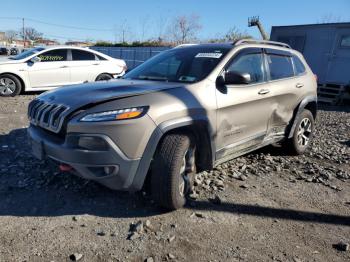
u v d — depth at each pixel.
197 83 3.95
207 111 3.83
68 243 3.09
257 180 4.72
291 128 5.50
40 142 3.62
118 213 3.63
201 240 3.24
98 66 12.01
